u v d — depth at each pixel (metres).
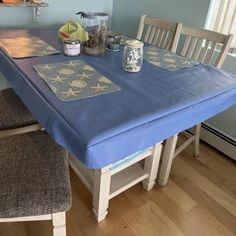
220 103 1.10
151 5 2.19
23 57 1.26
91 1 2.42
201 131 1.99
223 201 1.52
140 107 0.91
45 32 1.76
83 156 0.73
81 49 1.42
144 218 1.36
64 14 2.31
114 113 0.86
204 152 1.93
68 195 0.88
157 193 1.52
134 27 2.41
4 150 1.02
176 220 1.37
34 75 1.08
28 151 1.03
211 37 1.57
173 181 1.63
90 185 1.33
